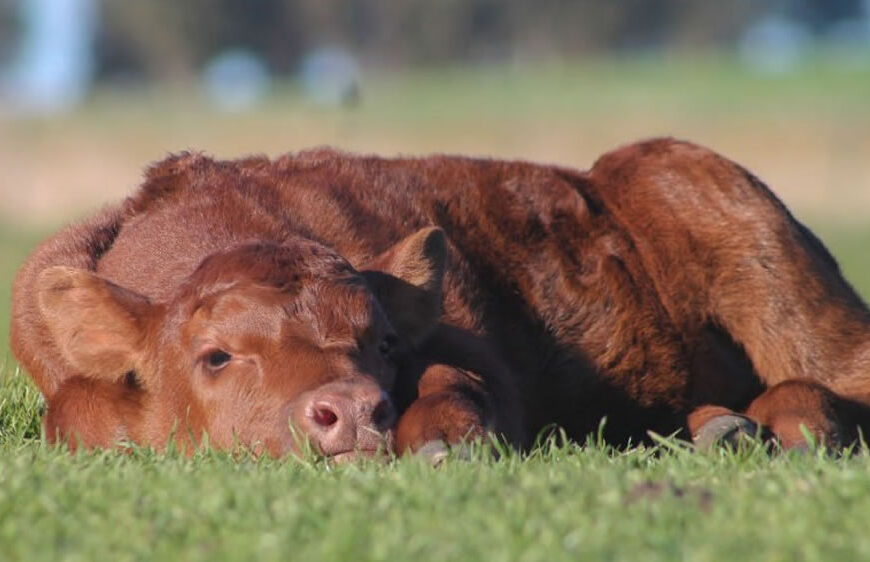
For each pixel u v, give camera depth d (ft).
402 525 23.39
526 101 295.69
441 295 34.01
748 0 487.61
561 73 402.93
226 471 27.78
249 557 22.11
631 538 22.68
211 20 447.42
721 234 42.06
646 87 339.16
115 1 453.17
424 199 40.16
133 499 25.48
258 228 36.42
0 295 99.66
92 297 33.37
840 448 37.65
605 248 41.42
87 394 34.45
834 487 25.61
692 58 460.55
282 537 22.77
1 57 527.40
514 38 457.27
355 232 37.86
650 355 40.75
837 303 42.57
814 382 39.47
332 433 28.81
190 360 31.60
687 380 41.27
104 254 37.35
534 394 39.47
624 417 40.70
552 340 39.93
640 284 41.37
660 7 477.36
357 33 449.48
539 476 26.68
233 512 24.52
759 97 291.99
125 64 490.90
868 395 41.78
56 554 22.74
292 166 40.27
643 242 42.06
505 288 39.86
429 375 32.55
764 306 41.93
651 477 27.40
